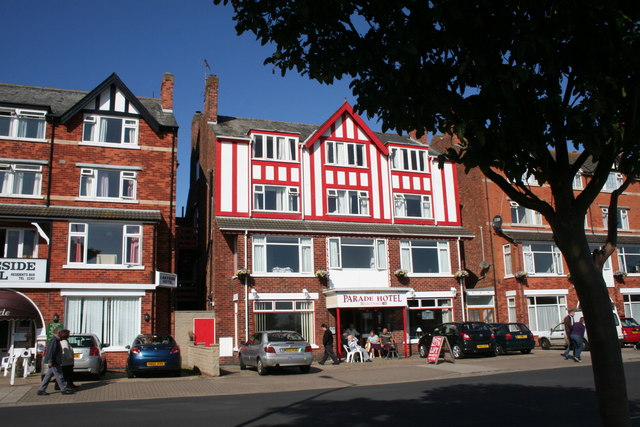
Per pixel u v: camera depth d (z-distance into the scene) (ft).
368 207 91.66
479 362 66.74
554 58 18.61
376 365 67.67
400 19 19.19
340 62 19.42
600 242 104.99
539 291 96.58
